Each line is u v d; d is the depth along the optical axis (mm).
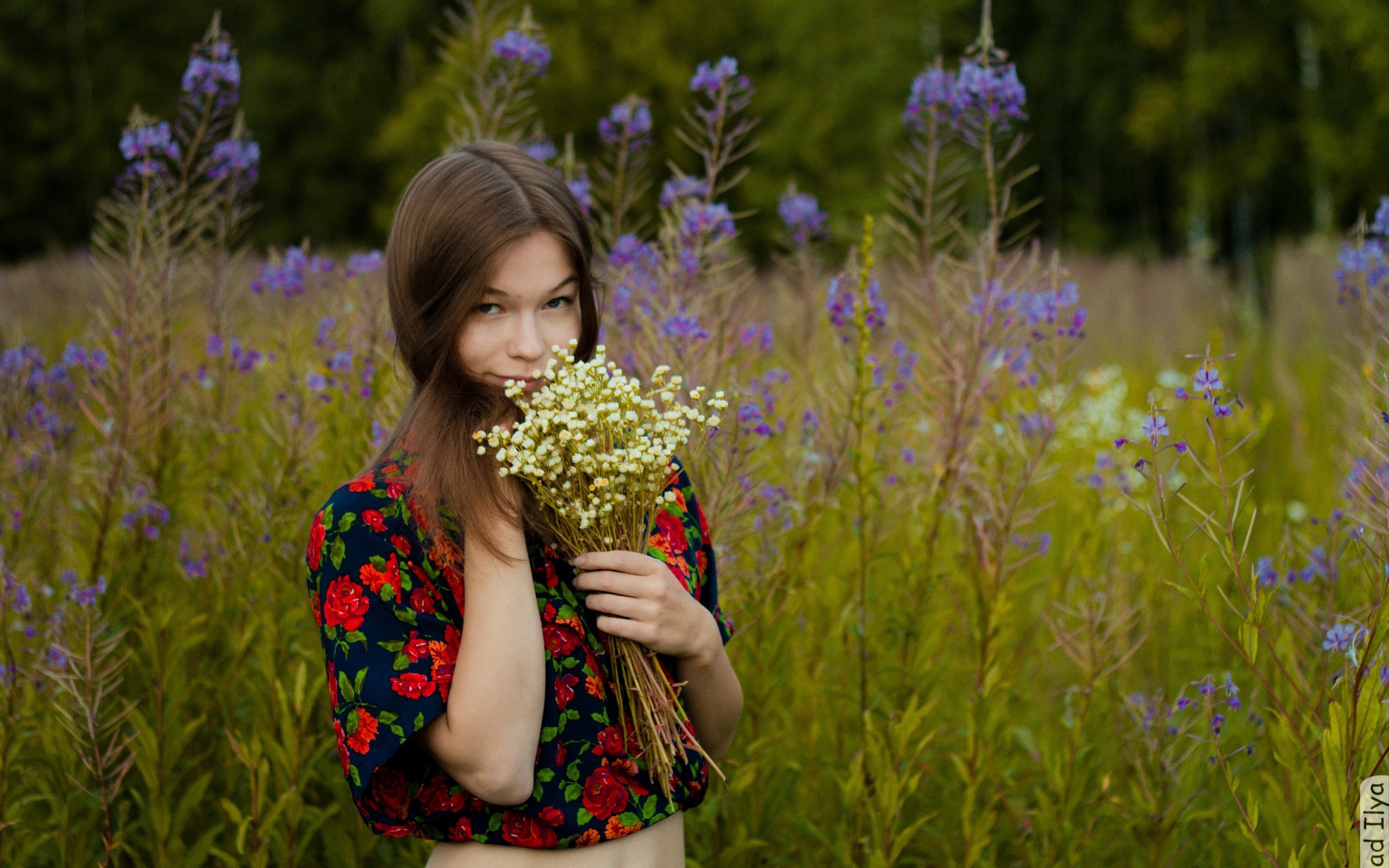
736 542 2684
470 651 1499
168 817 2387
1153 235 22516
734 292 3020
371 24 23703
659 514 1818
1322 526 2934
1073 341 2906
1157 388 7340
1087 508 3498
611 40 17281
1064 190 22859
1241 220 18031
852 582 3008
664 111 17438
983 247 2908
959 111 2928
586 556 1612
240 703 2803
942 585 3068
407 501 1562
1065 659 3730
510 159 1661
